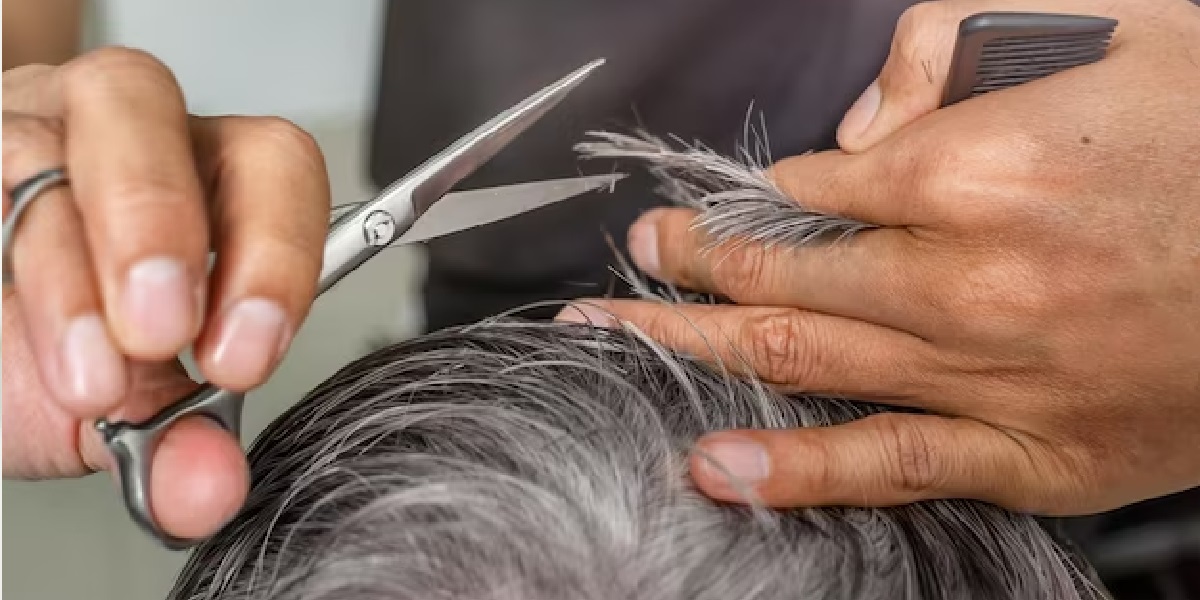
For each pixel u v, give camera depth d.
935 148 0.52
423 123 0.80
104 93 0.37
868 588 0.46
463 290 0.79
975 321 0.52
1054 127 0.51
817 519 0.47
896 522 0.50
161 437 0.39
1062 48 0.54
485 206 0.58
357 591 0.44
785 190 0.59
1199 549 0.75
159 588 0.69
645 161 0.76
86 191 0.35
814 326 0.55
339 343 0.76
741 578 0.44
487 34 0.78
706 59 0.75
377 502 0.44
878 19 0.72
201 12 0.79
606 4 0.75
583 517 0.44
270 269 0.37
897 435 0.50
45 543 0.67
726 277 0.59
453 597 0.43
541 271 0.78
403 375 0.50
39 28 0.70
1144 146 0.51
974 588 0.50
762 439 0.47
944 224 0.52
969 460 0.51
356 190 0.83
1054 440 0.53
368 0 0.82
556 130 0.76
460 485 0.44
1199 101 0.52
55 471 0.54
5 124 0.38
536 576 0.43
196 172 0.37
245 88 0.82
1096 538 0.76
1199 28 0.55
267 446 0.48
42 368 0.34
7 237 0.36
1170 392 0.52
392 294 0.79
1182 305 0.51
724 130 0.75
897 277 0.53
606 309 0.56
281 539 0.45
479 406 0.47
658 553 0.44
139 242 0.33
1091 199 0.51
